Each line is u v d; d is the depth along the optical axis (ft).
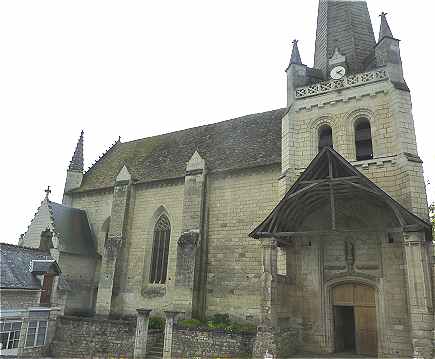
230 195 85.92
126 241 96.53
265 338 57.00
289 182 73.72
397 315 60.44
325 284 67.46
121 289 93.61
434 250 59.72
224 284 80.64
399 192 64.39
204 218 86.22
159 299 88.28
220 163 91.25
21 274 75.87
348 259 66.28
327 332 65.16
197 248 82.69
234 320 76.95
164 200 95.61
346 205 67.62
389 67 71.26
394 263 62.44
